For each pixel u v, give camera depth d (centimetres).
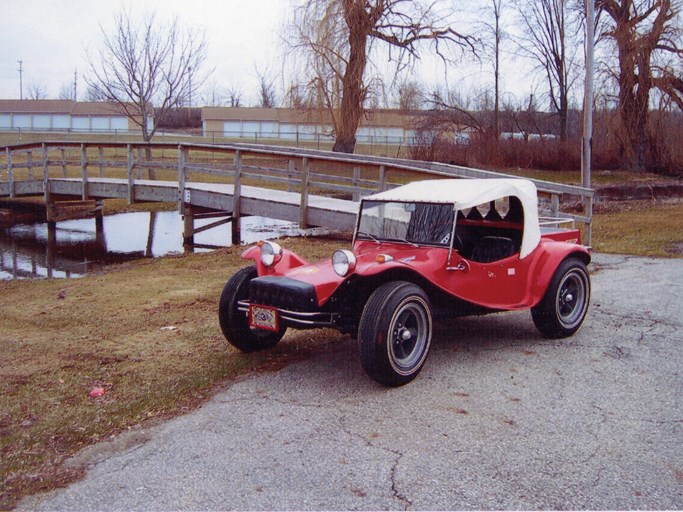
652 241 1296
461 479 366
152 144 1608
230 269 1078
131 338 668
